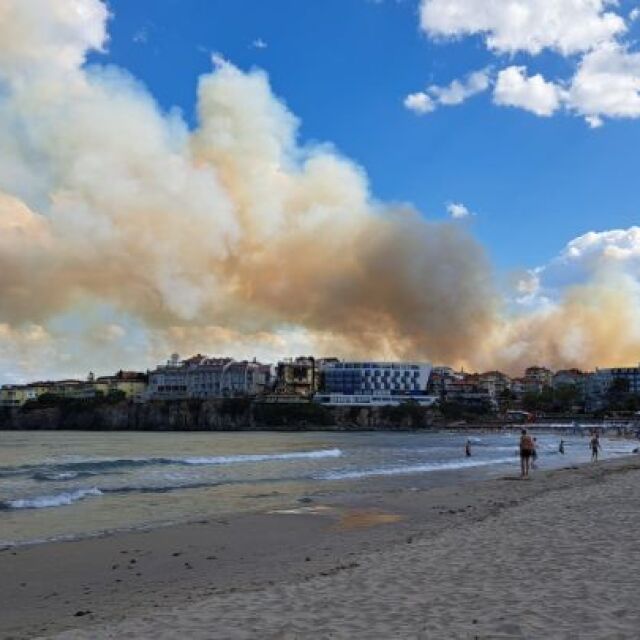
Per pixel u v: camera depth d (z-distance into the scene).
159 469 57.78
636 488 30.23
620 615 9.09
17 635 10.59
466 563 13.61
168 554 18.80
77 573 16.36
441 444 131.88
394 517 25.77
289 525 24.08
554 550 14.63
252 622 9.62
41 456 84.12
